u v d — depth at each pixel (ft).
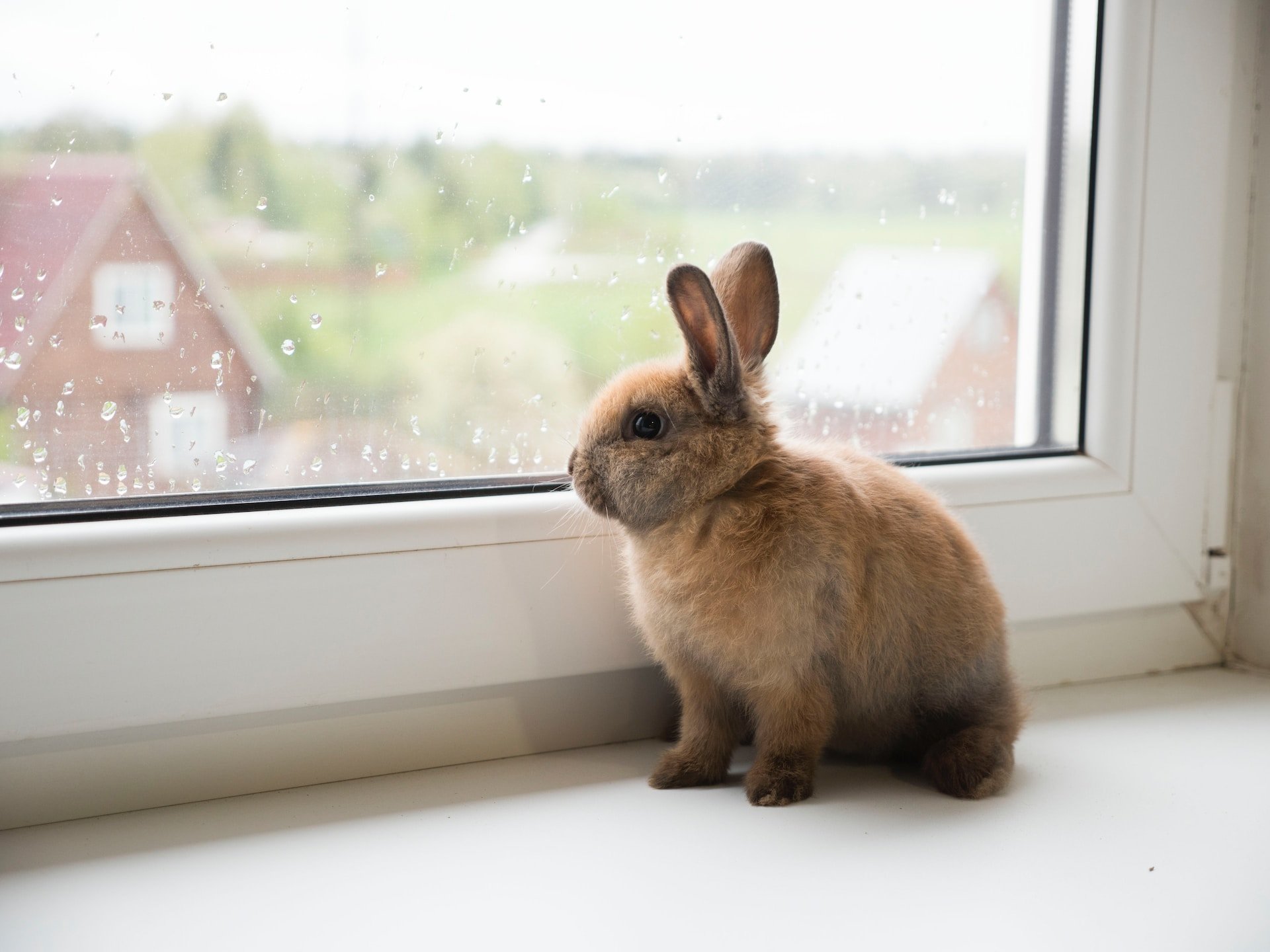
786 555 3.41
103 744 3.30
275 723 3.51
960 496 4.31
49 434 3.34
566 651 3.84
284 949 2.58
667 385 3.55
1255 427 4.72
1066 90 4.57
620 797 3.49
